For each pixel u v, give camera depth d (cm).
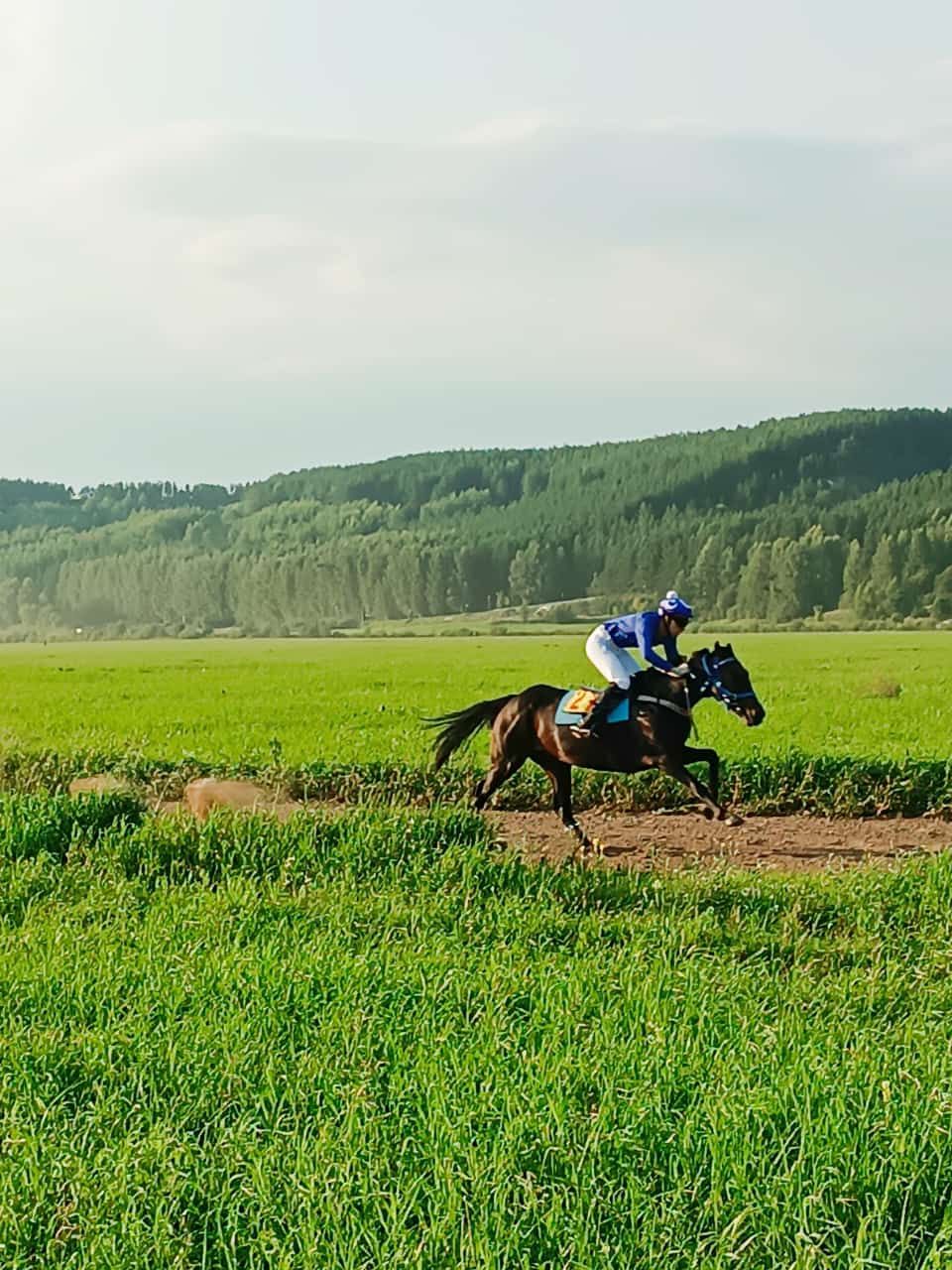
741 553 15362
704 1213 567
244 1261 564
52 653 7631
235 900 1126
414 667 4838
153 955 940
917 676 4006
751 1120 635
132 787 1858
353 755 2059
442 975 893
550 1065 719
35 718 2800
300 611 16325
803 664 4744
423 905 1127
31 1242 573
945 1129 623
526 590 16000
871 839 1590
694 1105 658
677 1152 618
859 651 6012
